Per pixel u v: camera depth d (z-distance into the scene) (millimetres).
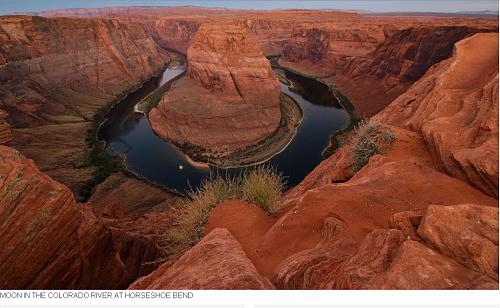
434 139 7766
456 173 6574
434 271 2699
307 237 5188
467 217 3186
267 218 6418
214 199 7129
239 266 3576
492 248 2789
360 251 3404
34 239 7844
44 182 8320
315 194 6199
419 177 6465
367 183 6602
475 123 7441
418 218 3623
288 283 3777
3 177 7516
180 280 3707
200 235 6453
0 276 7102
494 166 5445
